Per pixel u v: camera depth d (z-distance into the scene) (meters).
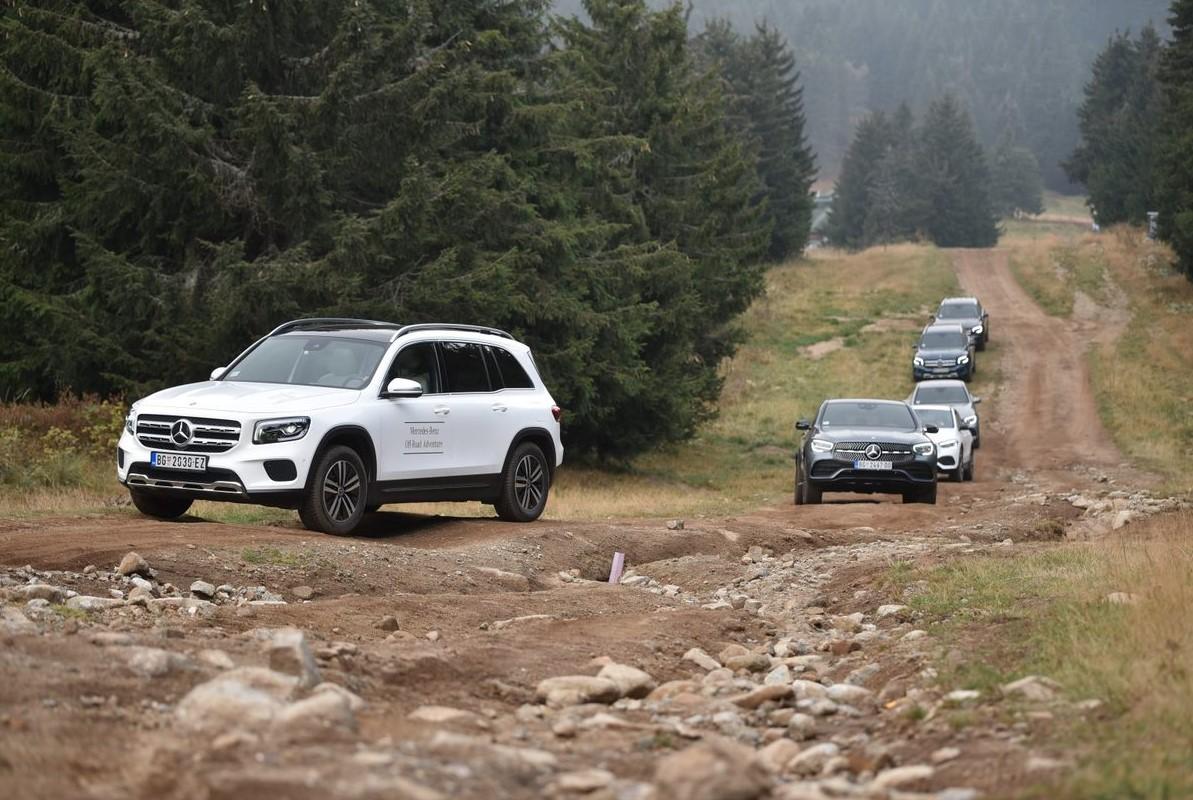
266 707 12.66
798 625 24.12
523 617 22.41
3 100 63.59
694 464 92.12
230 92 61.38
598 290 79.81
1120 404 114.19
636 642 20.52
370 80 62.69
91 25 62.84
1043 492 62.84
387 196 66.31
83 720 12.64
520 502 37.31
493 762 11.48
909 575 27.80
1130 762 11.53
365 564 26.89
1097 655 16.23
